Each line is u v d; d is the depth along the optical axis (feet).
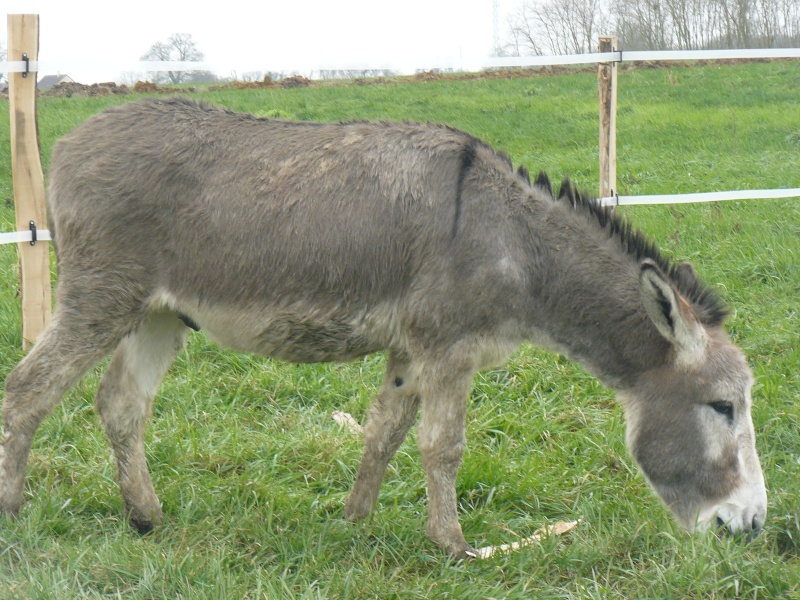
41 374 11.37
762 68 67.31
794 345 17.75
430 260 11.28
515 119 47.88
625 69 69.26
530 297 11.70
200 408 16.05
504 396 16.79
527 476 13.76
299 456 14.49
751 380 11.34
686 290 12.09
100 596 10.03
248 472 14.02
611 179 20.86
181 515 12.41
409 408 12.48
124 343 12.23
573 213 12.00
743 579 10.91
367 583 10.74
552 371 17.42
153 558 10.88
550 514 13.37
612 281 11.78
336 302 11.56
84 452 14.26
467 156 11.64
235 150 11.64
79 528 11.97
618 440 14.88
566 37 105.29
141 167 11.39
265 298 11.57
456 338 11.41
